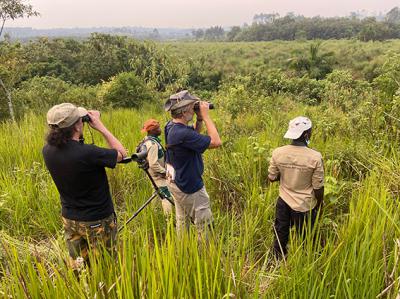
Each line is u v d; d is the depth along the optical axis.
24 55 14.18
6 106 13.39
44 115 12.46
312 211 3.89
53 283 2.73
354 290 2.73
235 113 9.79
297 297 2.73
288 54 60.97
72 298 2.55
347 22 115.44
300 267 2.86
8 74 12.93
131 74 18.98
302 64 38.91
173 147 3.81
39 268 2.60
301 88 21.28
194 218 4.05
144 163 3.58
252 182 5.08
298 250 2.99
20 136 7.67
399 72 6.98
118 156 3.30
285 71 39.84
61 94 16.88
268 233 4.21
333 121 7.03
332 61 41.22
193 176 3.90
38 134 7.91
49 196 5.00
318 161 3.74
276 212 4.09
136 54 33.97
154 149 4.97
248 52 69.81
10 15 13.91
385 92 6.90
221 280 2.66
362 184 4.46
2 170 6.34
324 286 2.78
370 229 3.13
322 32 115.00
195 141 3.69
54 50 35.16
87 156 3.05
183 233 2.89
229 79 20.45
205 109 3.84
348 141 6.10
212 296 2.46
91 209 3.20
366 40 89.81
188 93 3.82
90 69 32.94
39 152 6.81
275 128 7.10
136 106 17.83
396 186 4.30
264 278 3.04
